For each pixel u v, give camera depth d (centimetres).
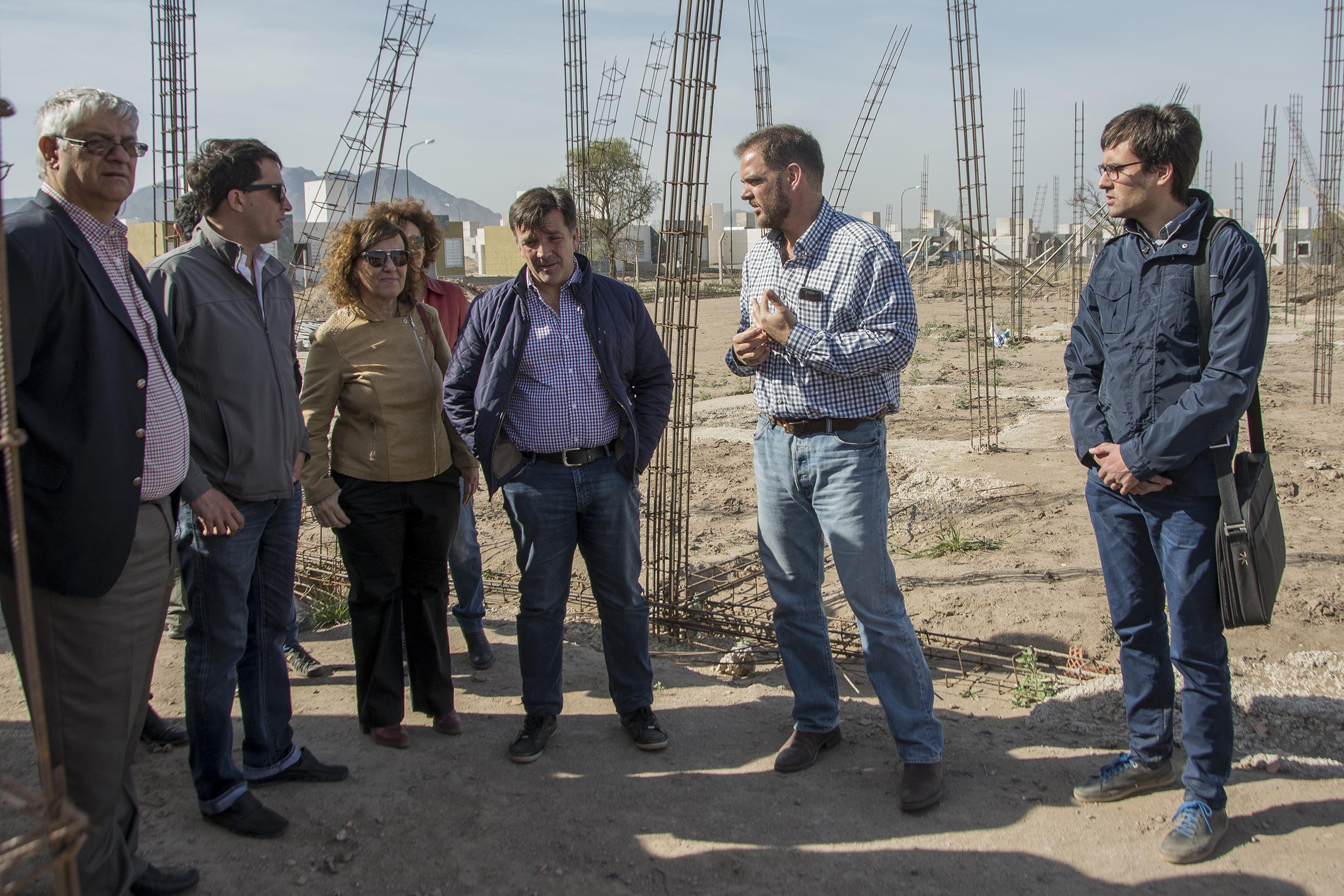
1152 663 336
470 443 371
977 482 843
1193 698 310
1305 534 647
